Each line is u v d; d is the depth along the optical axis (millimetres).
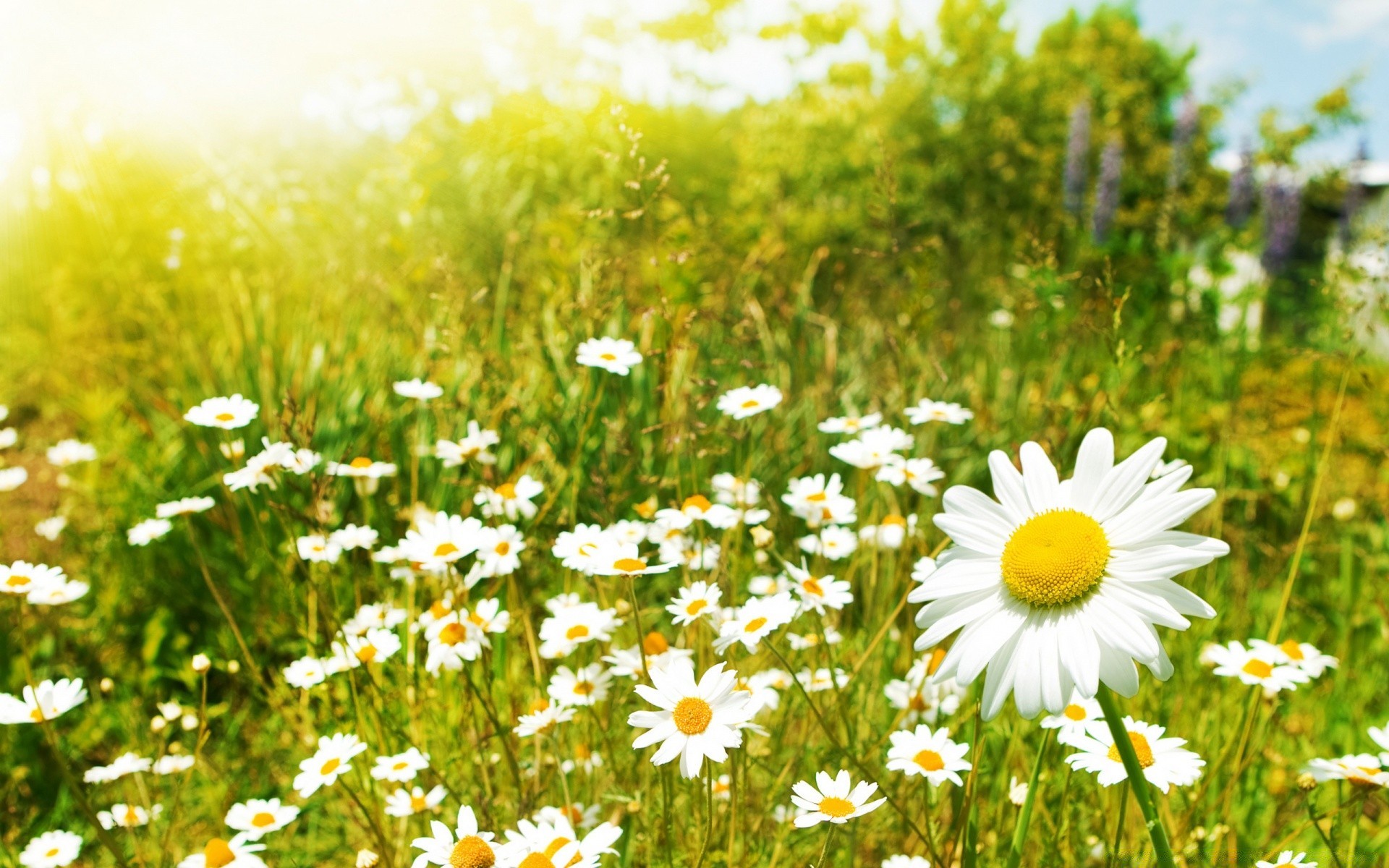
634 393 3391
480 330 3463
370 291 4520
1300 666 1848
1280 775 2166
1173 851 1706
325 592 2664
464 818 1541
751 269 4289
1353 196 7695
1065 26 18062
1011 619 1129
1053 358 3826
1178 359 4734
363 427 3398
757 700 1542
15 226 6234
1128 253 6988
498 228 5258
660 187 2854
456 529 1942
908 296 3131
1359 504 3623
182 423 3771
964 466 3643
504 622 1970
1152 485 1100
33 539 3621
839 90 9305
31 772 2459
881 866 1886
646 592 2928
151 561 3174
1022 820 1319
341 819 2119
